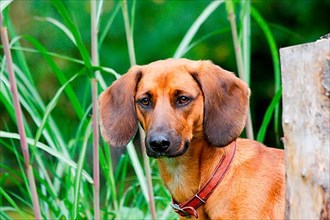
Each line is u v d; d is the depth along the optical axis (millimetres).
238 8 13289
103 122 6316
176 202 6184
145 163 7191
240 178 5926
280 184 5980
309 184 4809
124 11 7281
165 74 5879
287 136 4922
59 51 14672
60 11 6410
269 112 7359
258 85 14672
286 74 4902
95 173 6746
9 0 6277
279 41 14148
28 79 7605
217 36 14195
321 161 4754
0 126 15281
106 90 6398
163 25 14117
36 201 6527
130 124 6152
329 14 13883
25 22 14586
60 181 7668
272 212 5914
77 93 14289
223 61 14359
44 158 7949
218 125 5938
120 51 14148
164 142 5637
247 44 7676
